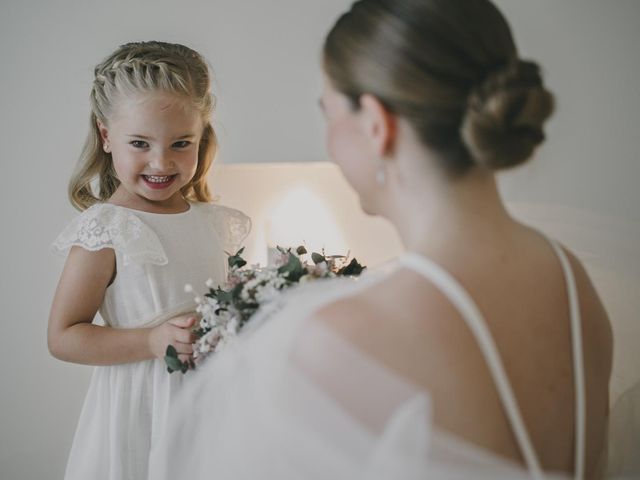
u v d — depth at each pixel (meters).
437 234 0.57
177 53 1.26
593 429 0.66
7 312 1.69
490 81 0.54
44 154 1.64
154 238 1.22
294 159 1.67
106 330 1.16
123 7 1.61
